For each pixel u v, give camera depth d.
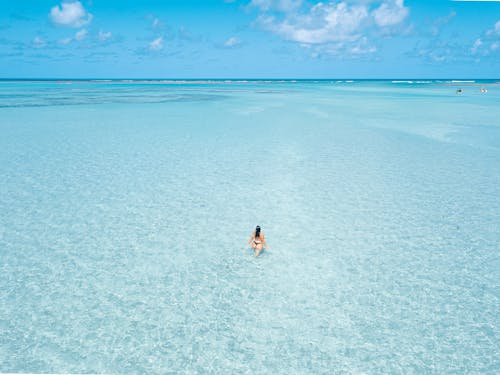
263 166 24.09
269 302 10.50
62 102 68.81
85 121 42.78
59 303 10.45
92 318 9.85
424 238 14.25
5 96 85.12
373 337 9.21
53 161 24.88
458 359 8.55
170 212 16.64
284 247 13.59
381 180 21.25
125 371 8.20
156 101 74.19
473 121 43.75
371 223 15.55
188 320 9.79
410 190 19.53
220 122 43.47
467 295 10.86
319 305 10.38
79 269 12.12
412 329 9.48
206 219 15.94
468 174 22.42
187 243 13.88
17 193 18.73
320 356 8.62
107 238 14.20
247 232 14.76
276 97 90.56
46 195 18.55
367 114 51.91
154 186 20.08
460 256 12.95
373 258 12.83
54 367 8.30
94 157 26.09
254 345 8.95
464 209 17.02
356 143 31.55
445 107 60.97
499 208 17.08
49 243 13.78
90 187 19.81
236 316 9.93
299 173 22.56
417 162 25.27
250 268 12.24
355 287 11.20
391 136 34.75
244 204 17.59
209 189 19.64
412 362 8.46
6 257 12.77
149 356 8.61
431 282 11.46
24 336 9.20
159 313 10.04
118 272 11.97
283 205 17.50
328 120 45.66
